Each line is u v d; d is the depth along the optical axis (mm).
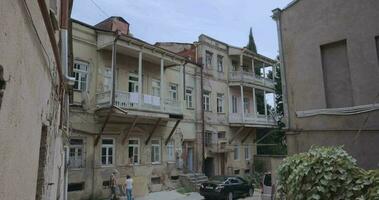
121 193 18359
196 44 26891
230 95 28828
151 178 21297
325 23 9156
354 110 8242
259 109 35031
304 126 9188
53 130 6246
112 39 18188
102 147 18875
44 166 4816
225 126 27859
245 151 29828
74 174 17250
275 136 33375
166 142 22688
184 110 24234
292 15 9984
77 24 18078
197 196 19625
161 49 20781
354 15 8609
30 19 2678
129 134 20250
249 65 31812
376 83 7992
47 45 4250
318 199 4582
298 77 9555
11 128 2125
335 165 4668
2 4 1782
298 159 5168
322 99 8945
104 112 18031
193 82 25703
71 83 9453
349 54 8547
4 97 1888
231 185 18594
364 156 7922
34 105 3234
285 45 10000
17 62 2225
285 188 5305
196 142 25141
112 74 17828
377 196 3990
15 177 2352
